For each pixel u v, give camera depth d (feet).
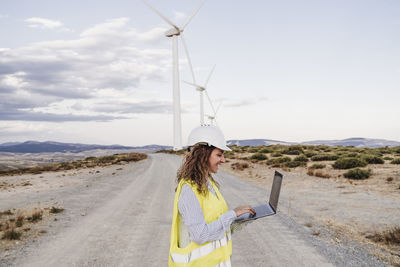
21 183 63.00
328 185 46.73
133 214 29.99
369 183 46.21
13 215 30.66
